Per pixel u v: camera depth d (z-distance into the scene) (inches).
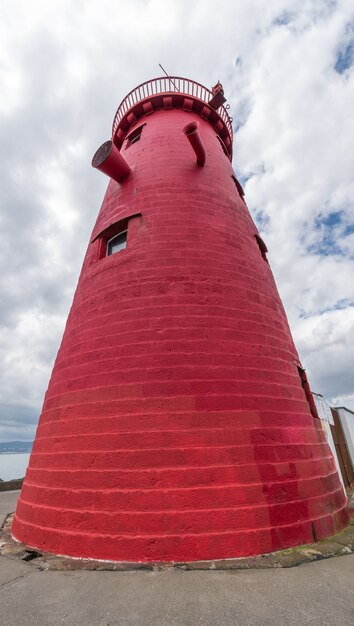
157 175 375.2
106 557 181.9
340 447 505.4
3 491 564.4
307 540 199.9
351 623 121.4
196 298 269.9
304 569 166.7
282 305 358.6
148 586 152.0
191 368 234.2
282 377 263.4
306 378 315.3
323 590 144.4
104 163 375.2
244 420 222.1
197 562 175.0
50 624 125.7
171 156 399.9
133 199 359.3
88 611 133.3
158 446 207.0
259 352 262.2
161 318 258.5
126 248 314.5
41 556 193.6
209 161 407.5
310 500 216.5
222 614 128.6
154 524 185.8
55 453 233.1
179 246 302.8
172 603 137.0
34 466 253.6
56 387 278.2
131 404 224.2
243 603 135.6
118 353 249.9
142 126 485.1
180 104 501.0
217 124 524.7
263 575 160.2
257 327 276.7
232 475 200.8
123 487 198.4
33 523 216.5
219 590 146.6
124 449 209.8
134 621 126.0
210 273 288.7
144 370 235.6
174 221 323.6
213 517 187.3
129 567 172.4
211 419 216.7
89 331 280.1
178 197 348.2
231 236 332.5
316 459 244.1
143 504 191.6
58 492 213.9
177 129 450.6
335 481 259.1
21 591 150.7
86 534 191.2
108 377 241.8
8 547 211.9
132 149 446.0
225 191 382.3
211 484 196.2
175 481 196.2
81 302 318.3
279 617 125.9
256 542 184.7
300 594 141.6
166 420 215.0
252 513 192.2
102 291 298.4
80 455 218.7
